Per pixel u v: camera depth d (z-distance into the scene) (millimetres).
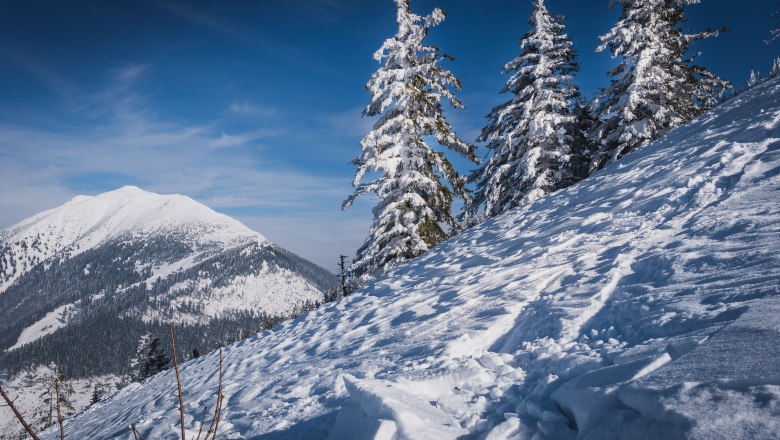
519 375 3352
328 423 3729
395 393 3107
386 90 14781
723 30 17000
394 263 14367
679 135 12273
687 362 2145
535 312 4602
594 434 2033
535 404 2680
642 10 16531
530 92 18000
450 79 15281
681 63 17625
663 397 1846
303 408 4375
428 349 4645
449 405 3080
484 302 5789
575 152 19188
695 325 2906
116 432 6348
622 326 3574
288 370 6441
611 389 2182
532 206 12945
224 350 10773
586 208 9445
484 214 18938
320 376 5359
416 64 15398
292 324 10531
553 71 18328
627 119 15711
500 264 8102
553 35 18156
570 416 2451
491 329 4617
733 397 1671
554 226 9195
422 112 15570
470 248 11031
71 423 10883
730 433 1510
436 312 6336
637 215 7215
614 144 17344
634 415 1968
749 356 1938
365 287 11539
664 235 5574
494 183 18047
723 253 4117
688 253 4461
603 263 5449
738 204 5551
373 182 14898
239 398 5770
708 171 7445
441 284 8484
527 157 16812
